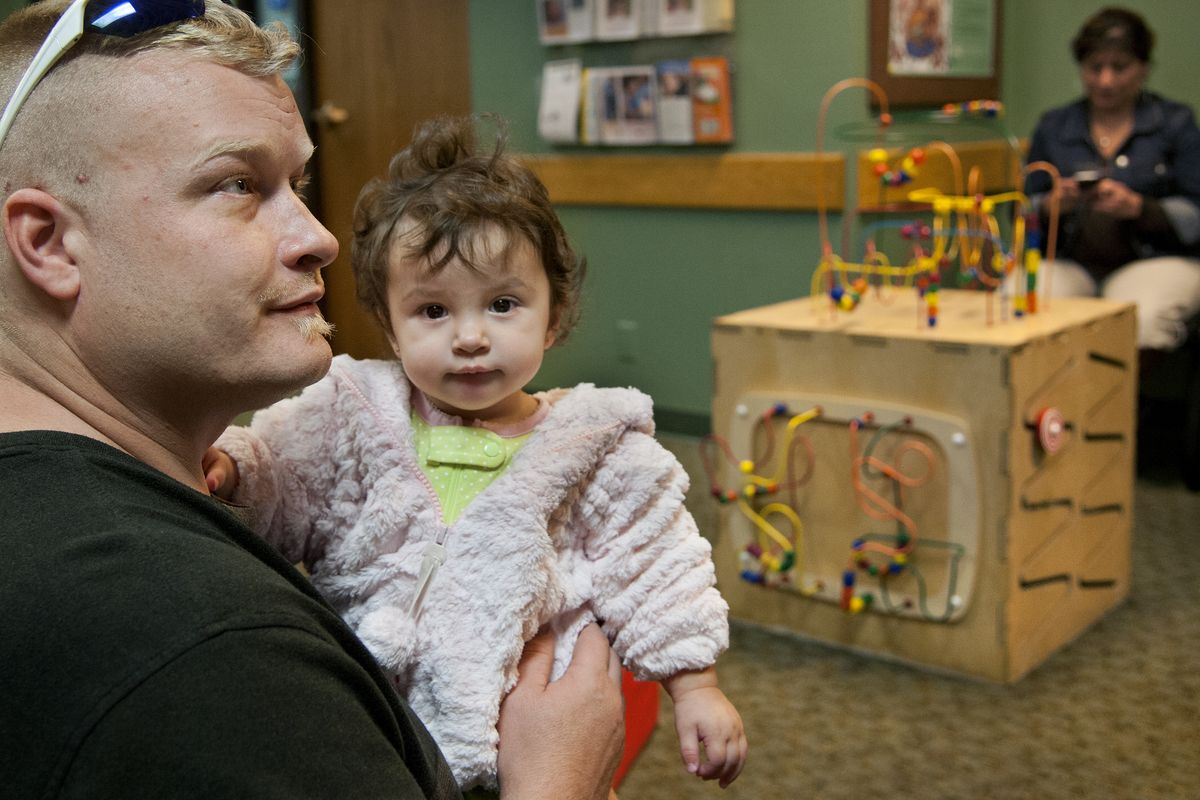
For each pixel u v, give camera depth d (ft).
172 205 2.31
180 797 1.76
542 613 3.30
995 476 6.93
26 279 2.35
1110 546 8.22
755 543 8.04
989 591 7.13
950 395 7.00
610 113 12.54
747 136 11.80
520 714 3.10
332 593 3.41
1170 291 10.66
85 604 1.88
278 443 3.46
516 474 3.34
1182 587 8.71
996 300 8.34
